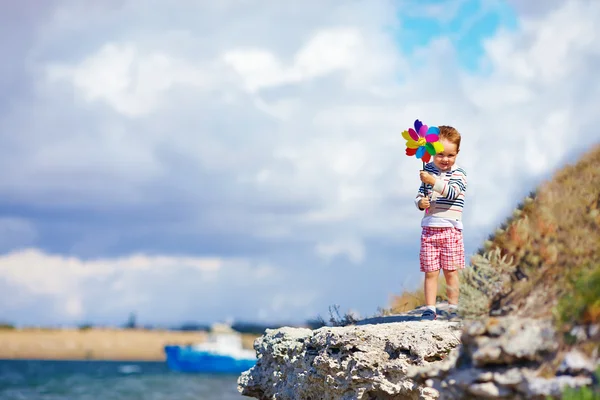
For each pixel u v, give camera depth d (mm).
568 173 6129
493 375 4926
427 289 8047
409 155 7852
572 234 5465
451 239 7961
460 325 7117
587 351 4645
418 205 8016
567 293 5074
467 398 5090
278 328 9406
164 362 177875
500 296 5754
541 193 6086
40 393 44688
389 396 7242
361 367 7223
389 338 7273
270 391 9078
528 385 4703
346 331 7531
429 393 6691
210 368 63125
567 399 4348
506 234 6234
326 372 7652
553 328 4898
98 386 51688
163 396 41844
